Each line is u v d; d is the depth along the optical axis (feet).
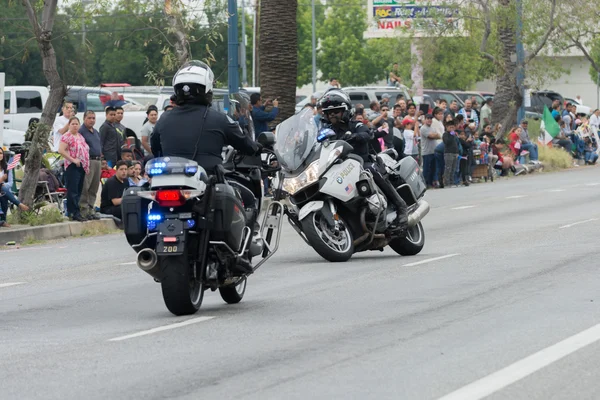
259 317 63.72
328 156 88.22
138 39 373.40
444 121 189.67
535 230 111.14
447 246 100.01
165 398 44.04
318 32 496.64
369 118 170.91
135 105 205.67
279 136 89.35
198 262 62.95
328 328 59.06
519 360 49.03
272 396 43.75
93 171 130.21
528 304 64.80
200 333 58.75
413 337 55.47
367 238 91.09
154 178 60.95
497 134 232.53
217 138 64.49
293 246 105.19
